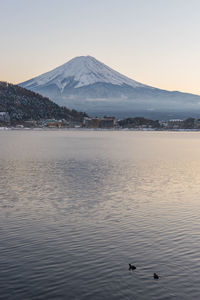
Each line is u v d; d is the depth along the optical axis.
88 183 54.25
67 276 21.77
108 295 19.83
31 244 26.75
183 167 77.44
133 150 136.62
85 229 30.31
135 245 26.58
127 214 35.31
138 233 29.27
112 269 22.67
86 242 27.20
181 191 47.84
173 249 25.80
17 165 79.06
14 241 27.39
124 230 30.08
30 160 91.31
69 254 24.91
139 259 24.12
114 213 35.66
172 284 20.94
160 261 23.84
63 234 29.02
